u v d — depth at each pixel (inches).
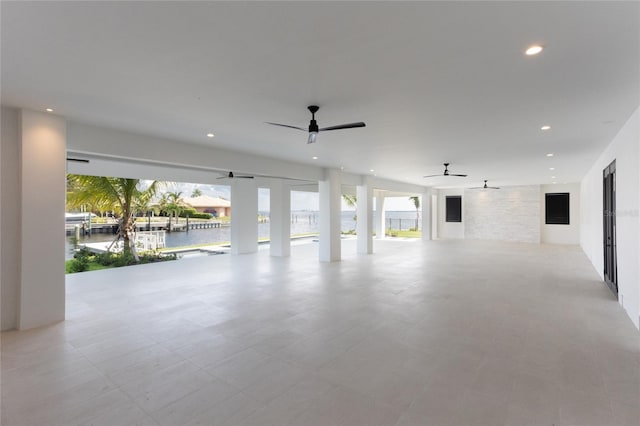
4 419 93.7
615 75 119.3
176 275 298.4
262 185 465.7
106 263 386.9
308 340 149.6
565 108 156.4
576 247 493.7
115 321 175.0
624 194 187.3
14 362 128.3
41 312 168.2
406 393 106.7
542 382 112.7
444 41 96.5
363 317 181.0
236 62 110.8
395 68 114.6
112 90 136.6
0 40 96.1
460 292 235.3
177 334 156.7
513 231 589.0
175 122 182.4
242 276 293.3
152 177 343.6
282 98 144.6
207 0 77.1
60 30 90.7
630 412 95.6
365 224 439.5
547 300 214.2
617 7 79.3
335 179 374.6
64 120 173.3
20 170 162.1
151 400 103.0
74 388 109.8
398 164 338.0
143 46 100.2
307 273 306.2
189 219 806.5
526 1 77.3
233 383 113.0
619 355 133.0
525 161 313.6
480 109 157.9
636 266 164.4
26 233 163.2
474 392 107.0
